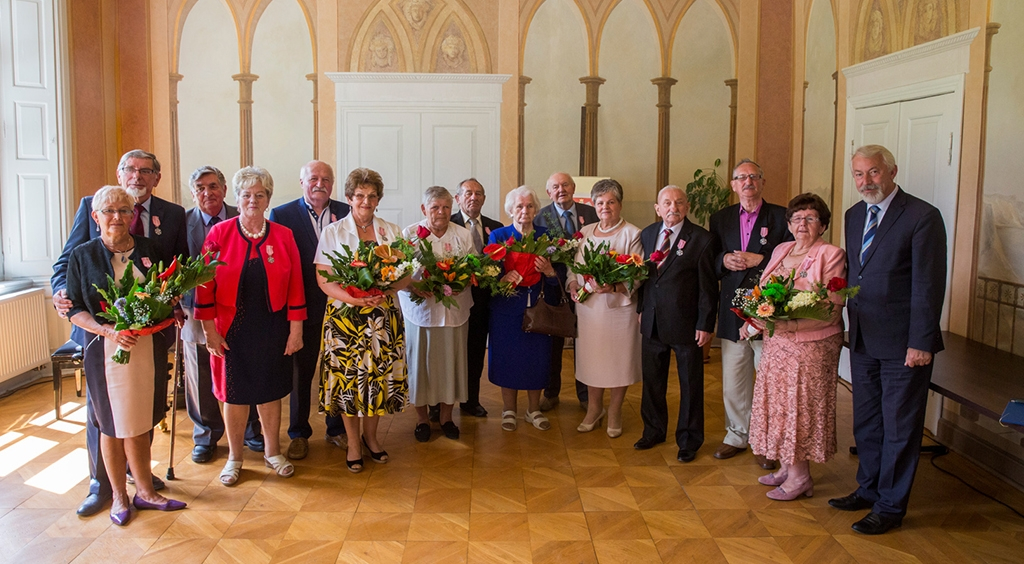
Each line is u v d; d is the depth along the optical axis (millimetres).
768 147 6754
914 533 3158
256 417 4176
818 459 3398
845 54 5473
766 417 3502
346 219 3811
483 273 3951
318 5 6770
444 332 4227
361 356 3676
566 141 6965
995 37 3875
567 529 3223
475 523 3275
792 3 6617
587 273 4082
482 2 6840
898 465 3145
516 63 6883
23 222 5578
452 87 6887
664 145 6934
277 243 3578
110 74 6414
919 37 4539
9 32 5469
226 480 3645
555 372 4984
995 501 3477
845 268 3361
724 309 4004
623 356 4262
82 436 4355
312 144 6879
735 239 3945
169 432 4445
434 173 6965
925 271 2990
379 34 6840
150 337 3180
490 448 4238
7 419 4652
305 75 6824
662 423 4258
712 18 6785
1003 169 3832
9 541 3061
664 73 6863
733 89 6809
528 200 4266
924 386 3092
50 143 5668
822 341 3359
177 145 6723
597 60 6891
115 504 3252
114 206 3035
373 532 3182
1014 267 3768
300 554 2984
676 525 3260
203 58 6711
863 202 3303
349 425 3840
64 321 5797
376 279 3547
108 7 6371
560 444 4312
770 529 3217
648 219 7016
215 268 3219
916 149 4570
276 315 3596
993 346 3943
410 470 3896
